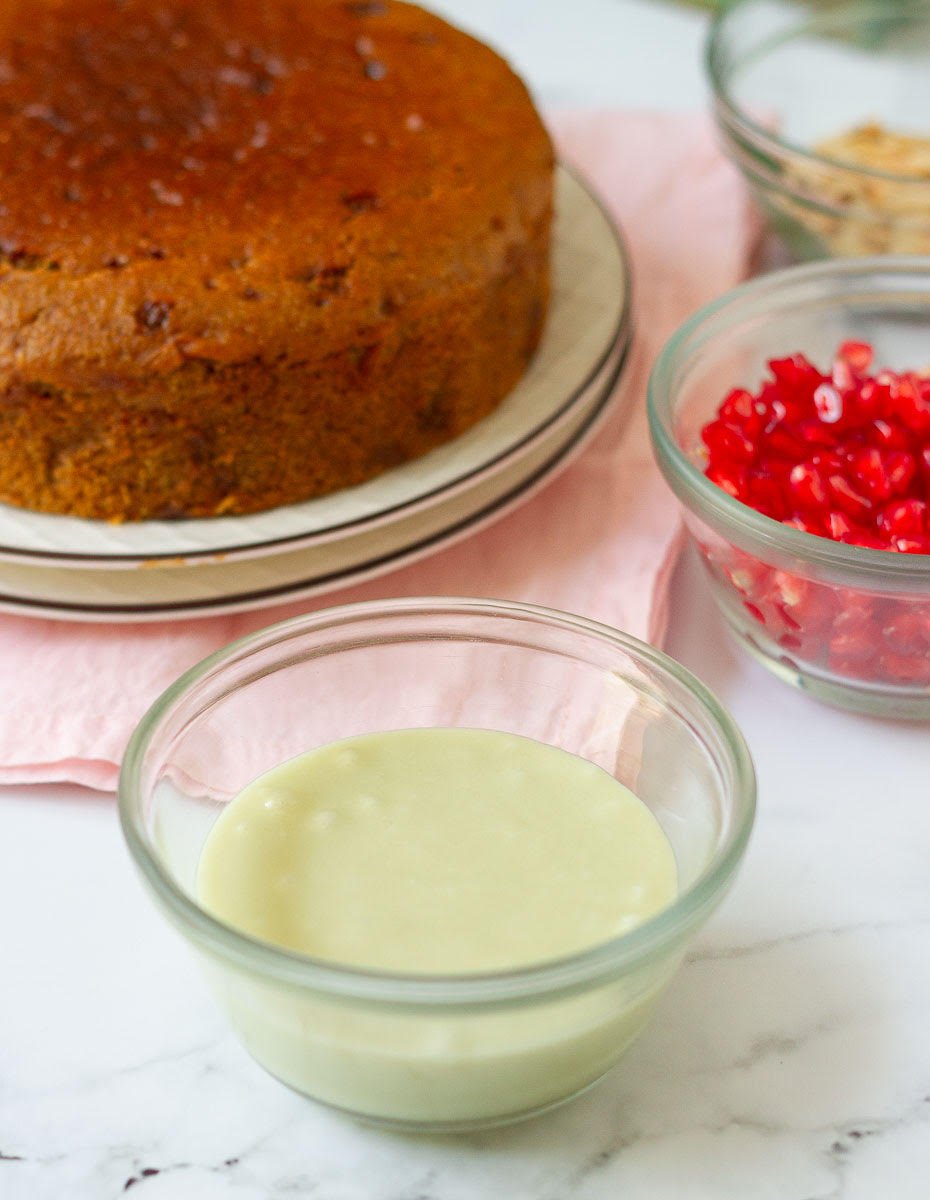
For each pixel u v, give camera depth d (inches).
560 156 27.0
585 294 23.8
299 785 17.3
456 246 21.4
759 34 28.7
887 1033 17.7
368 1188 16.6
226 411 20.6
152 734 16.9
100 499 20.9
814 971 18.1
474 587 21.5
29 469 20.8
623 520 22.2
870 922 18.5
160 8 24.0
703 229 26.7
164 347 20.2
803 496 20.0
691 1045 17.6
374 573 20.9
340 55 23.6
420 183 21.8
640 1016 16.4
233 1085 17.3
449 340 21.3
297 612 21.3
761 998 17.9
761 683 20.9
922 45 29.6
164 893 15.8
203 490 21.0
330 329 20.6
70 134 22.1
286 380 20.6
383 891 16.6
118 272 20.6
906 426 20.5
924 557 18.5
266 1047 16.4
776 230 26.4
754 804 16.4
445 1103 16.2
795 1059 17.5
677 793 17.6
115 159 21.8
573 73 31.9
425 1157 16.8
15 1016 17.8
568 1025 15.8
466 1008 15.3
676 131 28.7
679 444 21.3
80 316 20.3
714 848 16.7
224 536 20.8
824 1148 16.9
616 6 34.8
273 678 18.0
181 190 21.5
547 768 17.5
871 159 26.8
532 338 22.8
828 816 19.4
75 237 20.9
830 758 20.0
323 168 21.8
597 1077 16.8
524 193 22.4
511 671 18.3
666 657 17.6
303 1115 17.1
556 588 21.3
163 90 22.8
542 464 22.1
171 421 20.6
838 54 29.8
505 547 22.0
